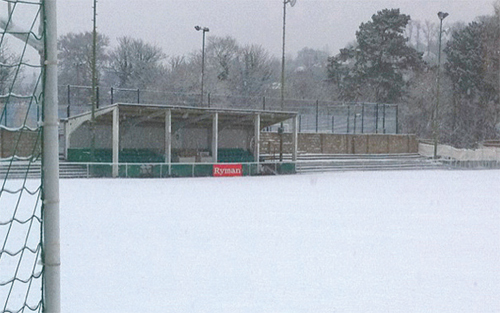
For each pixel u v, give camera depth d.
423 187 27.80
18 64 3.33
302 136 46.56
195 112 35.09
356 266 8.76
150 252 9.66
